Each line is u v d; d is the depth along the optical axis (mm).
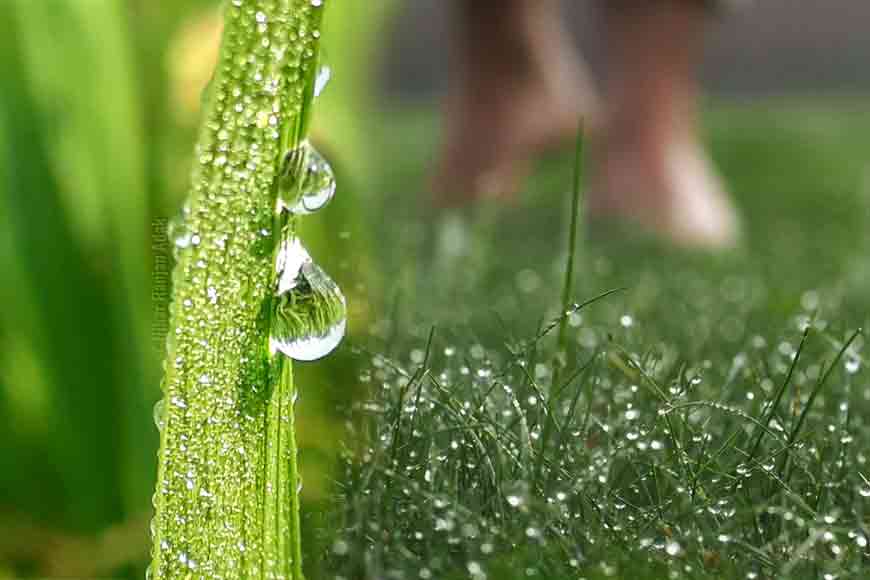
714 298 332
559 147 612
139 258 204
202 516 163
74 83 202
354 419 194
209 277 160
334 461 187
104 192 204
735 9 555
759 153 854
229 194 159
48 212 203
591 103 608
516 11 592
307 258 165
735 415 195
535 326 273
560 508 177
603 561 173
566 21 1589
